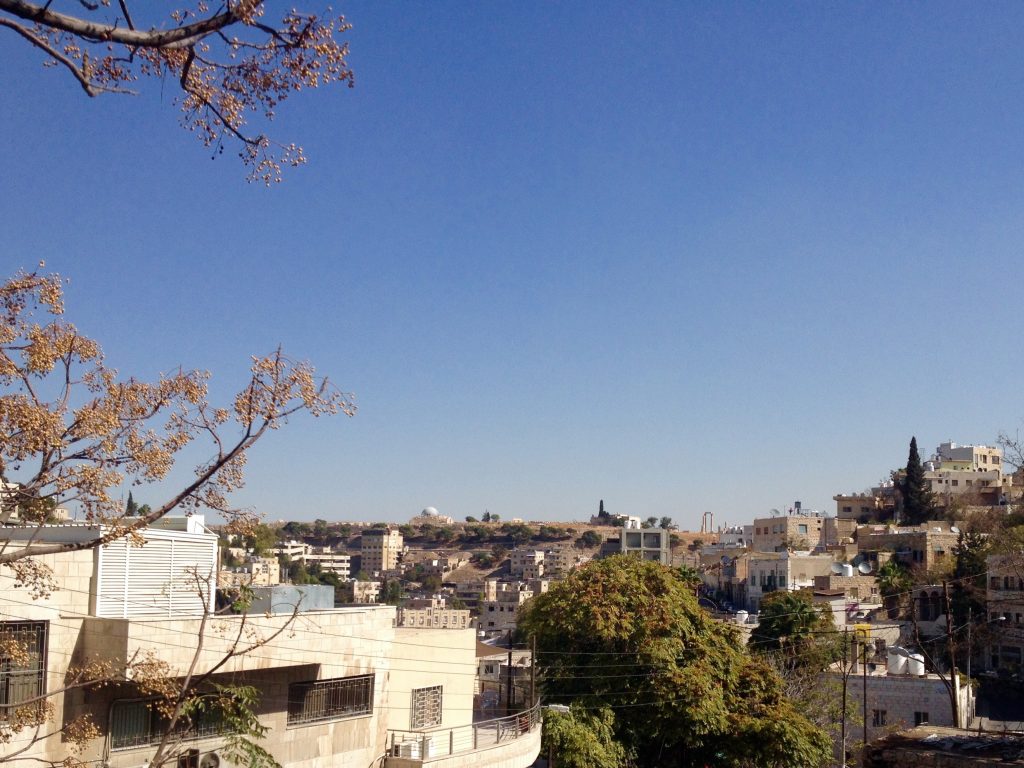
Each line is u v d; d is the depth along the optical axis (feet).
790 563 330.13
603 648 128.26
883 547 387.14
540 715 111.34
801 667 183.52
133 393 50.39
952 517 435.94
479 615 521.65
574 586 133.49
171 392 50.31
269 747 78.59
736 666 133.28
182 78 33.01
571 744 112.68
